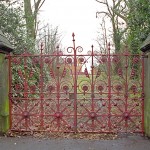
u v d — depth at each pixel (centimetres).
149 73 652
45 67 1120
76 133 700
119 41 2128
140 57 710
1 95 670
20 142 629
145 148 585
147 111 670
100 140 646
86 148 589
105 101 852
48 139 654
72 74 687
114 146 601
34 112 846
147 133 669
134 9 1166
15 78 981
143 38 1085
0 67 662
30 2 1611
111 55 679
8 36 1181
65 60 685
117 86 691
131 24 1189
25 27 1359
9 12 1211
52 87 700
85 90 691
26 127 706
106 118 880
